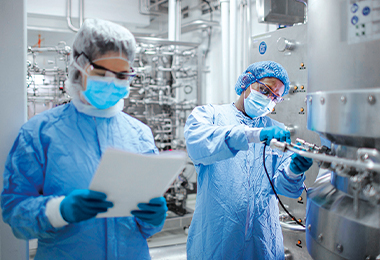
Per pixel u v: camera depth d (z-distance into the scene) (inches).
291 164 46.5
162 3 183.0
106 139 37.2
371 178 26.6
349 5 26.6
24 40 42.6
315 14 30.9
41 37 200.4
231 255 48.4
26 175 33.0
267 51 76.0
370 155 25.0
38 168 33.6
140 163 28.1
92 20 36.4
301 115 68.3
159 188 31.4
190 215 136.3
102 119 37.8
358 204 28.1
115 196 30.5
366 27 25.5
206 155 44.9
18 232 32.3
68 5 159.6
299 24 67.4
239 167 50.7
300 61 67.6
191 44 151.4
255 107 52.2
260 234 50.2
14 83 42.1
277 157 54.4
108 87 34.9
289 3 77.7
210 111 53.7
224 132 43.5
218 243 48.8
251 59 81.4
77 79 37.2
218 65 178.4
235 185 50.0
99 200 30.3
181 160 29.2
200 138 46.1
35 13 158.4
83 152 35.3
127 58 37.0
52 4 161.3
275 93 51.7
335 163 28.4
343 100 26.6
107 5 171.9
